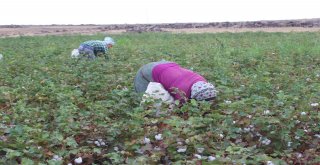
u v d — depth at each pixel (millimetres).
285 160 5621
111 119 7191
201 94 7504
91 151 5906
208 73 10562
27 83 9617
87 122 6637
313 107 7203
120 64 12508
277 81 9742
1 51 18562
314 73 10969
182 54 16031
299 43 19453
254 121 6395
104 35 30344
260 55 15016
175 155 5609
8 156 5246
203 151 5668
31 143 5801
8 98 8477
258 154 5562
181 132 6000
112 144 6234
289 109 6598
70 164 5500
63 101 7977
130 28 44000
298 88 8562
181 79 7793
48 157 5629
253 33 28016
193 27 42938
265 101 7012
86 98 8719
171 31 36719
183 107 7047
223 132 6297
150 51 17156
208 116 6797
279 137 6168
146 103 7277
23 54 16828
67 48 19812
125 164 5223
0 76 10938
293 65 12867
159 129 6477
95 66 11984
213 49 17375
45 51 18000
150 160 5336
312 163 5574
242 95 8406
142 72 8352
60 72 11453
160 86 7855
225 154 5656
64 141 5867
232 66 12648
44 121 7074
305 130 6508
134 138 6238
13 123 6902
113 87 9523
